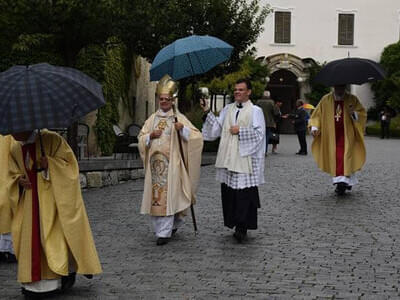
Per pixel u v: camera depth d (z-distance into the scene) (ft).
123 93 74.18
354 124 41.04
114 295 21.03
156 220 28.66
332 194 42.39
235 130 28.30
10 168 20.24
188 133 28.94
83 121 59.16
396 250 27.09
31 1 40.45
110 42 48.85
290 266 24.58
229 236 30.01
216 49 29.50
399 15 152.87
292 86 150.71
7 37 43.65
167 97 29.17
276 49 150.92
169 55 29.09
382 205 38.04
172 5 49.39
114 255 26.53
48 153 20.40
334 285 22.06
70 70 20.48
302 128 76.23
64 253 19.93
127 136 64.03
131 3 44.01
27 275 19.80
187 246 28.07
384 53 149.38
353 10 152.56
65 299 20.63
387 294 21.02
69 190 20.20
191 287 21.89
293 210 36.47
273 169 58.08
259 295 20.93
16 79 19.27
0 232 21.24
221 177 28.86
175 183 28.55
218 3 69.92
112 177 47.50
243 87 28.66
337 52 152.56
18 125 18.66
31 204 20.02
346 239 29.14
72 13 40.96
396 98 146.51
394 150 88.94
